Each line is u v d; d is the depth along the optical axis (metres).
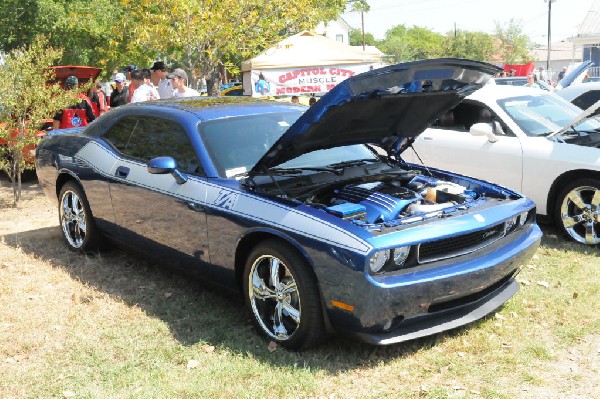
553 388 3.80
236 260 4.53
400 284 3.85
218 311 4.96
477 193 5.16
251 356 4.21
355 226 3.95
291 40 14.57
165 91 9.70
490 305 4.53
